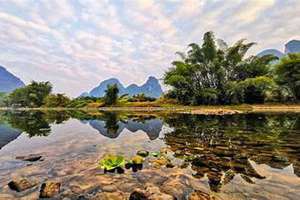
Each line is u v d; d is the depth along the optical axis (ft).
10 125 60.80
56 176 15.87
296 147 23.94
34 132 44.11
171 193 12.72
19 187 13.61
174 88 178.09
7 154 23.77
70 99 319.06
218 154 21.70
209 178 15.01
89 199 12.11
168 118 72.54
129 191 13.19
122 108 182.50
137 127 50.60
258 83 142.61
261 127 41.78
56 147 27.76
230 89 154.61
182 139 31.71
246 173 15.88
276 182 14.02
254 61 169.17
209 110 104.22
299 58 148.87
